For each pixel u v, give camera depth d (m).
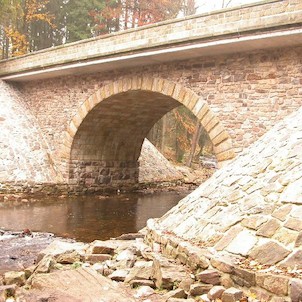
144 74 13.73
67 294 4.43
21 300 4.29
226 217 5.62
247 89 10.99
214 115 11.63
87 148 17.64
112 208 14.98
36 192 16.09
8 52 28.59
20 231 10.78
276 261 4.13
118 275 5.04
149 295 4.34
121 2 27.98
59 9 29.11
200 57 12.04
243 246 4.65
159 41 12.09
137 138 19.59
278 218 4.74
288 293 3.66
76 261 6.07
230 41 10.23
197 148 37.25
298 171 5.56
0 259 8.06
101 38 14.06
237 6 10.20
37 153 17.16
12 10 23.05
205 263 4.59
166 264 4.88
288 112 10.23
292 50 10.17
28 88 19.12
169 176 22.67
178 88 12.62
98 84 15.55
